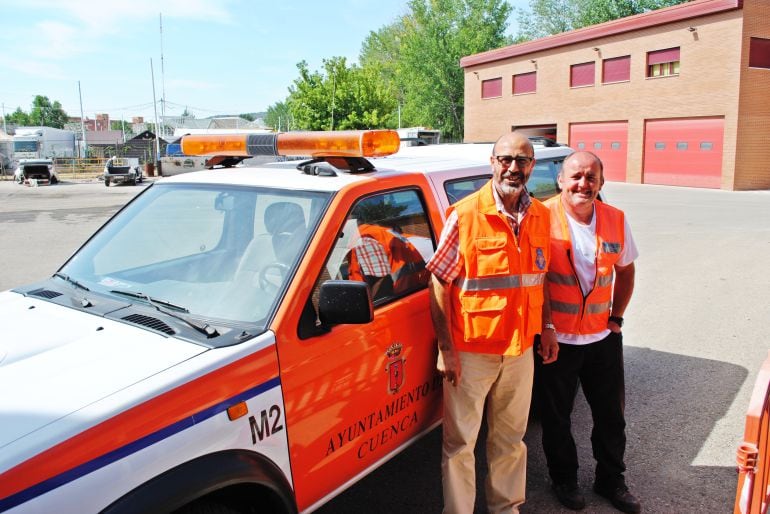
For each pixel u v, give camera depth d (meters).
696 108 24.14
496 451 3.05
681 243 11.38
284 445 2.29
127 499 1.79
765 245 10.99
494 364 2.83
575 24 48.59
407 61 50.53
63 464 1.70
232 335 2.26
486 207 2.72
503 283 2.73
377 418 2.74
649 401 4.73
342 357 2.51
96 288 2.83
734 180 23.12
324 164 3.09
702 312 7.04
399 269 2.94
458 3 48.34
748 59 22.61
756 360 5.54
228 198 3.00
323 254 2.52
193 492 1.91
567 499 3.38
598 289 3.22
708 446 4.04
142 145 54.44
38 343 2.27
